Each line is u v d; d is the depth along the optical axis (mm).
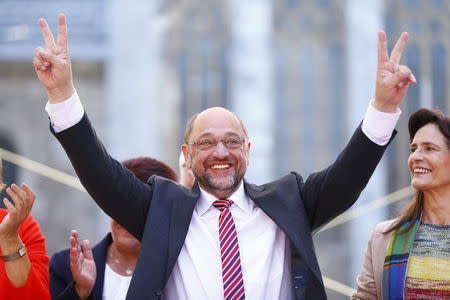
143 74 34250
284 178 5691
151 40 34469
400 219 5832
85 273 5762
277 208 5395
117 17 34500
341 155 5387
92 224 34625
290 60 36094
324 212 5438
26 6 38531
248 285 5207
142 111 34094
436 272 5531
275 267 5316
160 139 34094
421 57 35031
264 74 35188
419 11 35125
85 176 5234
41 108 38500
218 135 5449
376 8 34719
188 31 35125
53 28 38438
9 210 5168
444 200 5730
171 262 5180
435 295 5480
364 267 5945
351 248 31344
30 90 38500
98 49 38062
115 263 6332
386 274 5684
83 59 38156
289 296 5305
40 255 5688
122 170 5418
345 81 35875
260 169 34531
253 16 35344
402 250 5684
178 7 34969
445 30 35094
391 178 33562
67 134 5156
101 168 5230
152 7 34719
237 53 35219
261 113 34906
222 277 5234
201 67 35094
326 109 36062
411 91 34875
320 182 5449
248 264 5281
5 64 38312
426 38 35062
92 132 5242
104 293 6180
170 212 5379
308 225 5391
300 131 35969
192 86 35031
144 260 5172
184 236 5273
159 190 5484
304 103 36094
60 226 34375
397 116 5273
